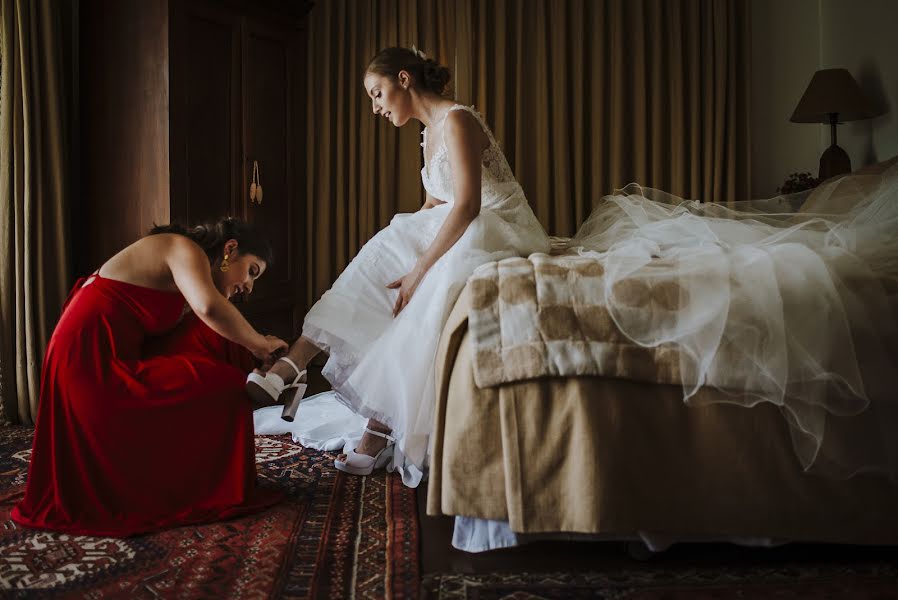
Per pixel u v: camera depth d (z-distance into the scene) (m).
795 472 1.80
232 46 3.94
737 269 1.86
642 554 1.88
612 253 1.98
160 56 3.54
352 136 4.92
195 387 2.16
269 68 4.21
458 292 2.21
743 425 1.80
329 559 1.87
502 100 4.95
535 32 4.96
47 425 2.14
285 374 2.29
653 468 1.79
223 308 2.19
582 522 1.76
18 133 3.36
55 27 3.51
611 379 1.81
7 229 3.33
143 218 3.62
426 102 2.45
